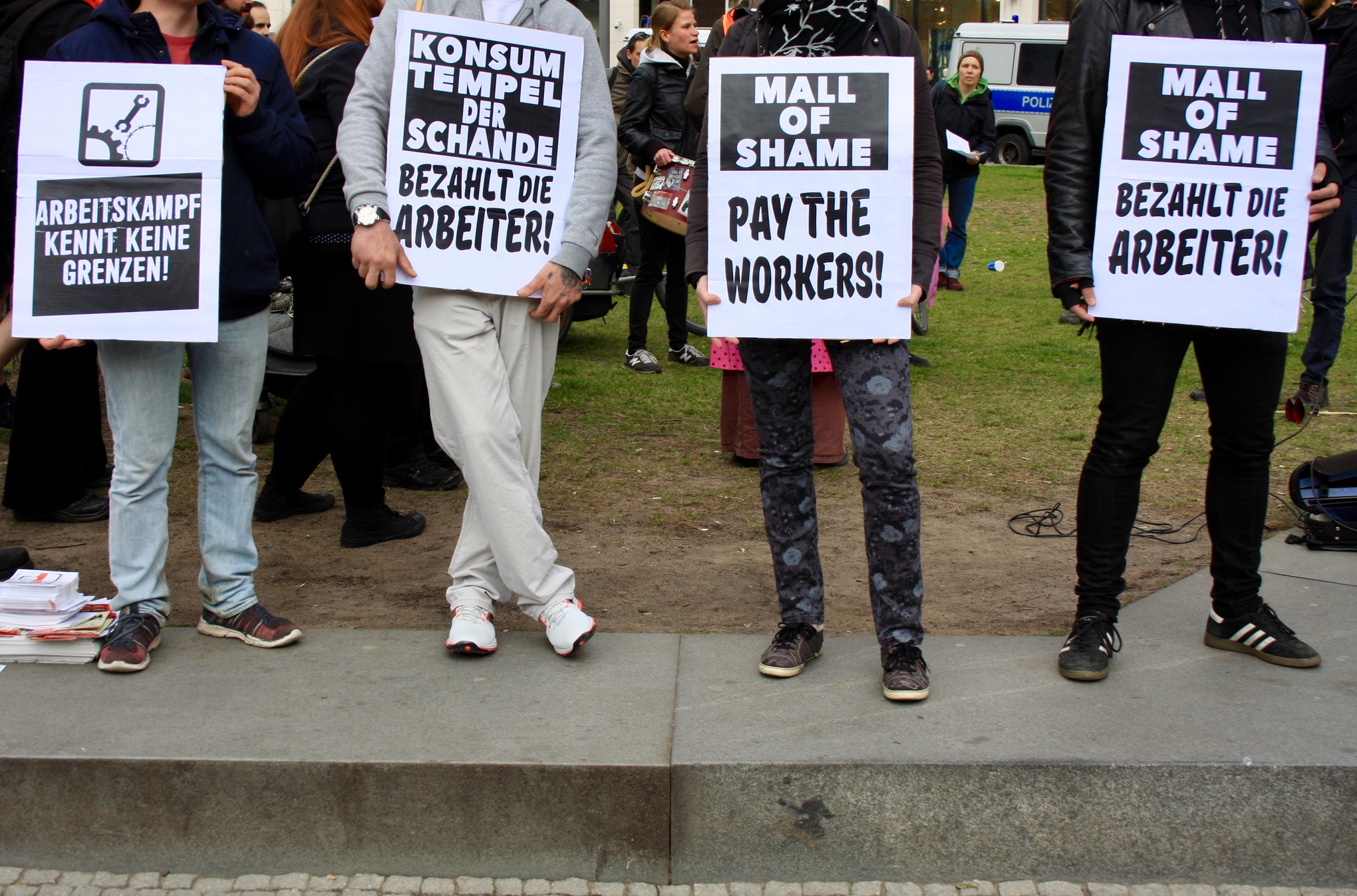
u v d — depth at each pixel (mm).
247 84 2807
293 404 4238
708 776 2521
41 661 2986
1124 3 2801
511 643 3160
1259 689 2855
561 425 5801
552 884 2529
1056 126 2854
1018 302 9523
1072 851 2549
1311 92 2734
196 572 3742
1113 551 2930
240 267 2936
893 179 2707
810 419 2928
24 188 2748
